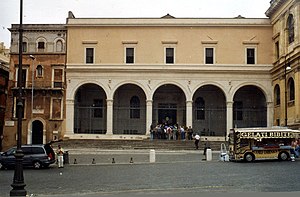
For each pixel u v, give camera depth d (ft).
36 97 184.03
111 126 181.68
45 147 107.45
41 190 63.36
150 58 184.55
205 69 182.60
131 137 179.73
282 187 62.54
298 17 151.64
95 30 186.60
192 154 139.23
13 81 184.65
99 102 195.11
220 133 192.34
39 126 184.44
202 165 103.14
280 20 171.42
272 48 183.73
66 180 77.25
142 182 71.26
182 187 63.93
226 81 183.01
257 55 183.93
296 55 150.30
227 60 183.93
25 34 187.52
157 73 183.52
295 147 115.24
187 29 185.57
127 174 85.81
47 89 181.98
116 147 159.33
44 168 106.22
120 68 183.52
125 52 185.47
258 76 183.52
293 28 158.40
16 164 56.70
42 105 183.42
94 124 193.88
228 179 73.56
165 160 122.01
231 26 184.96
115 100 194.18
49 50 186.70
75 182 73.61
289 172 83.66
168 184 67.87
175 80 183.21
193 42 184.96
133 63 184.44
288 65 158.51
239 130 113.80
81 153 144.15
